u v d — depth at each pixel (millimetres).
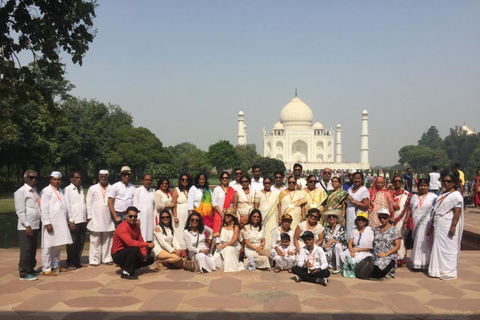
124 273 8750
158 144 65938
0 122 17734
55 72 13531
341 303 7188
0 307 7000
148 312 6742
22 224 8648
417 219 9500
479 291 7895
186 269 9562
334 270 9352
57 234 9086
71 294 7684
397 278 8828
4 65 12422
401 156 116500
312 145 106000
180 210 10617
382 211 9000
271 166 70938
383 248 8836
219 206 10469
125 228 8781
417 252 9461
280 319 6461
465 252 11945
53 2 13273
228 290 7914
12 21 13164
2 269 9633
